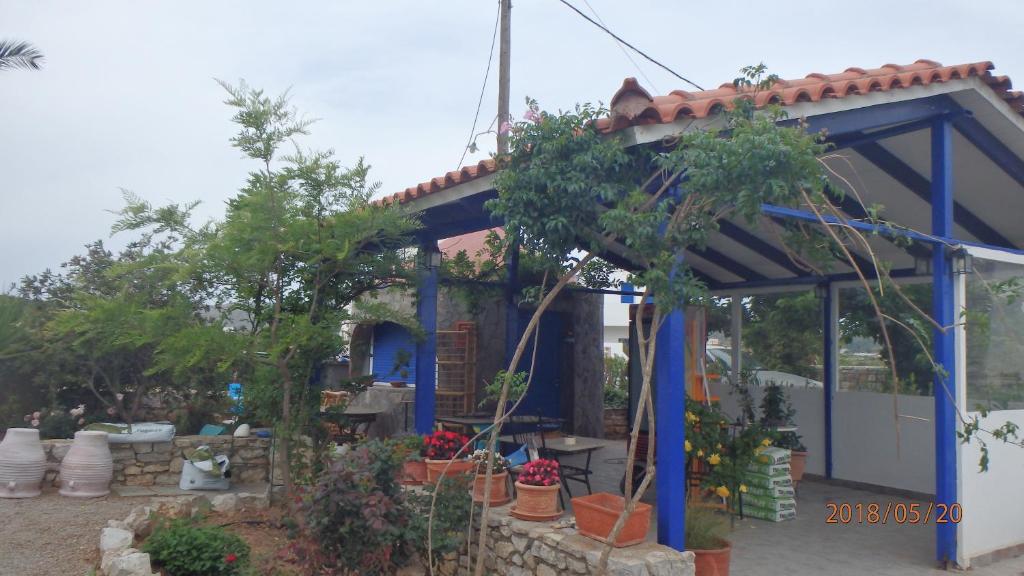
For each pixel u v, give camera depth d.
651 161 4.88
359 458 4.75
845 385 9.72
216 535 5.26
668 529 4.99
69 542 6.19
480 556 4.93
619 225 4.27
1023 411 6.99
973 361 6.59
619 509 5.19
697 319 8.10
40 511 7.28
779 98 5.09
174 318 6.37
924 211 8.09
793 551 6.65
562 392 13.19
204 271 6.52
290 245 6.21
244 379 7.15
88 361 9.27
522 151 4.88
